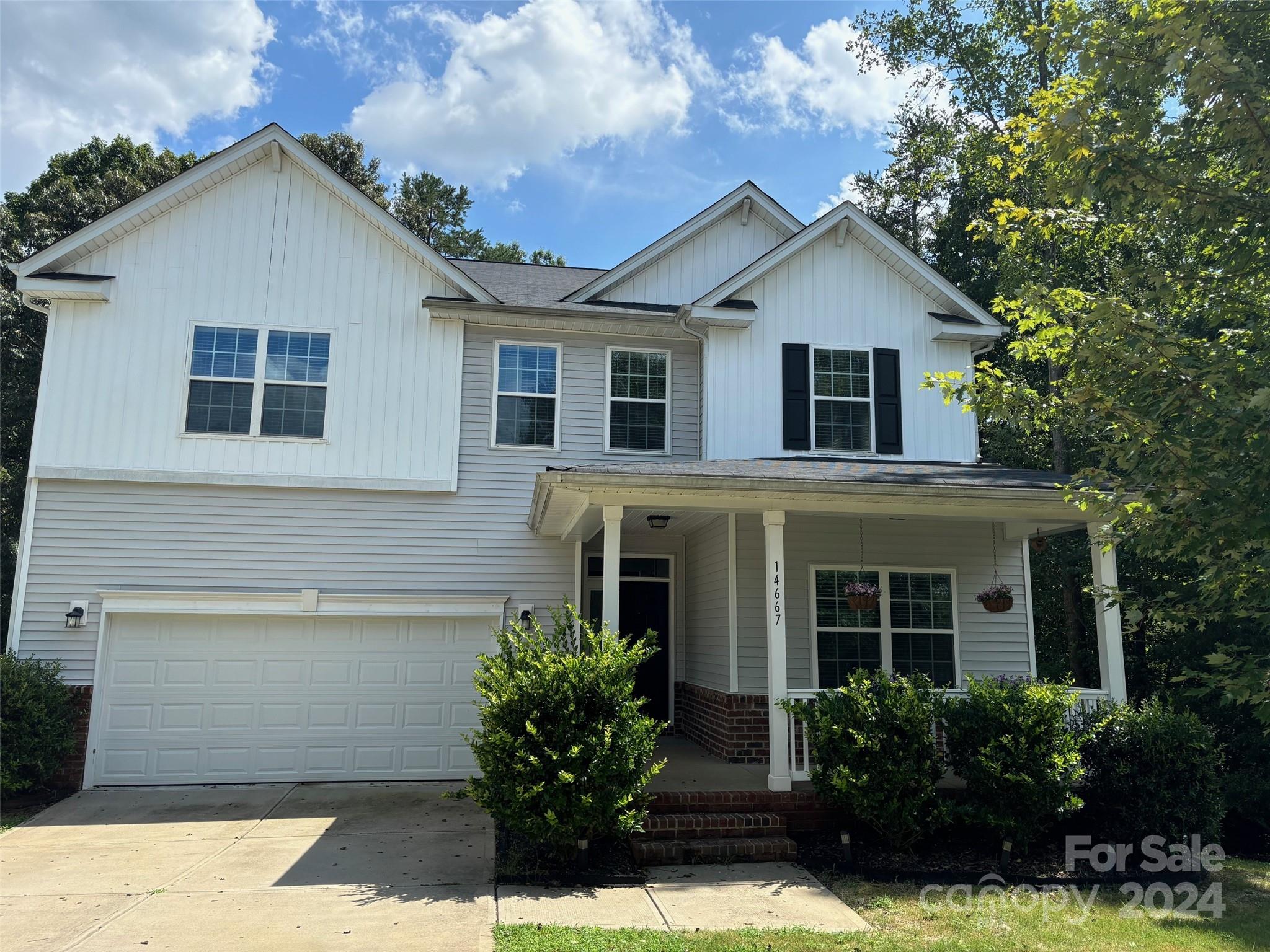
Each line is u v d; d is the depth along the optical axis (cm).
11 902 639
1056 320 711
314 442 1186
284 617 1141
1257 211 580
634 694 1316
